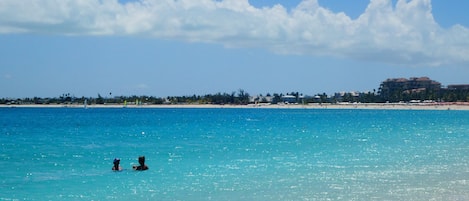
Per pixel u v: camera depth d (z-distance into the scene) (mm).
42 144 52000
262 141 55656
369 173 30047
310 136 63906
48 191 25000
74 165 34531
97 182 27391
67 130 78688
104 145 50750
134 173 30609
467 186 25641
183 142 54500
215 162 35844
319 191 24500
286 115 169500
